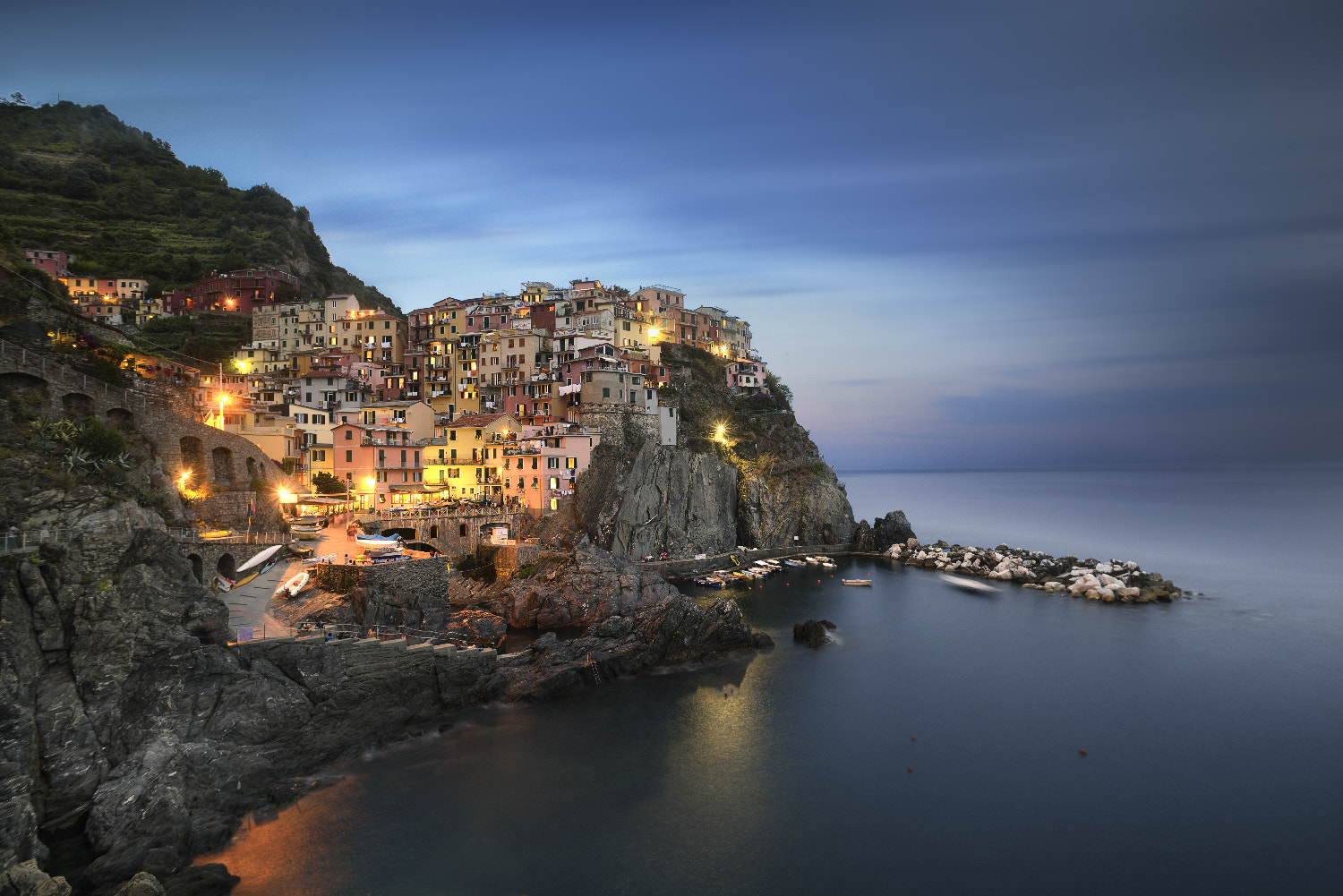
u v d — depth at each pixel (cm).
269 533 8275
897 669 7650
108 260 18025
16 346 6512
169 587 4947
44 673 4266
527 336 15162
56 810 3959
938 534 19150
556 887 4041
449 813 4675
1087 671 7619
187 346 15650
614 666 7081
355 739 5362
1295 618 9806
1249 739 6062
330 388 13275
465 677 6238
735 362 19088
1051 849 4556
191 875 3741
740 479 14025
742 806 4956
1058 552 15925
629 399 13825
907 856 4459
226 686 4775
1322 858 4484
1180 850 4556
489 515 10775
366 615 6662
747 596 10869
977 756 5734
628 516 11850
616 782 5175
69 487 5281
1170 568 13600
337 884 3941
